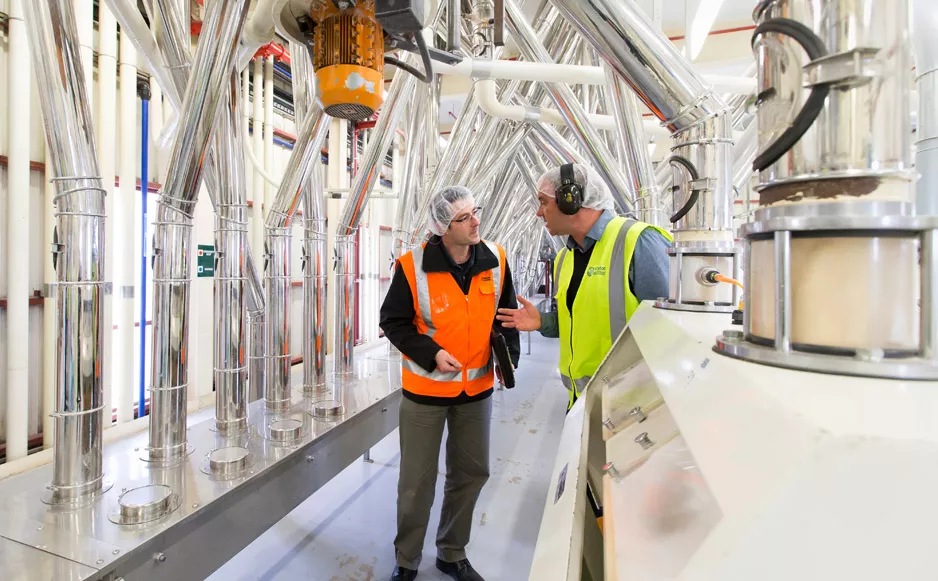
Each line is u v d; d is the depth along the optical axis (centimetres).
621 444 64
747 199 239
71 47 93
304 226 203
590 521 75
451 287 143
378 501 200
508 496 207
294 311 400
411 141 250
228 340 150
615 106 146
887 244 32
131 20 129
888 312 32
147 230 256
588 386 109
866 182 34
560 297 140
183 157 117
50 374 218
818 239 34
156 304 125
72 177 97
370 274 455
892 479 21
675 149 84
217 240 149
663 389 45
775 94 39
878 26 33
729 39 330
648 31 74
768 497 23
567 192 118
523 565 161
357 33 82
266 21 111
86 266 101
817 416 24
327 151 395
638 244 113
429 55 84
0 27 196
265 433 152
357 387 215
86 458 105
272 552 163
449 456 154
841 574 20
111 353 239
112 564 84
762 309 39
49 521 96
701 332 54
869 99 34
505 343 144
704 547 24
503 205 334
